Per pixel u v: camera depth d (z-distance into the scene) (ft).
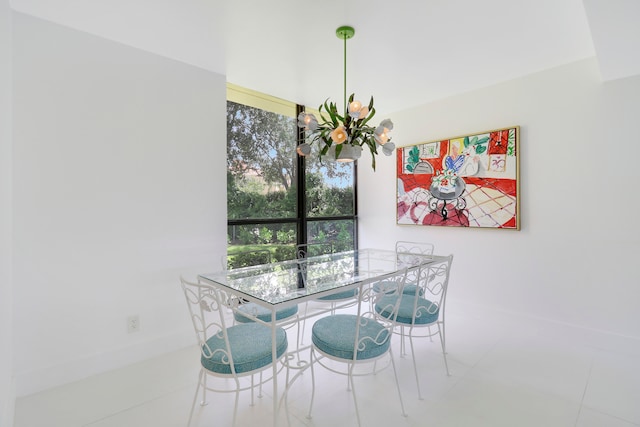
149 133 7.56
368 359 5.16
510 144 9.25
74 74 6.55
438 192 10.88
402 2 5.78
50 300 6.30
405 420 5.41
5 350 5.06
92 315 6.79
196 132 8.36
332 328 5.73
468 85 9.70
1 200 4.86
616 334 7.76
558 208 8.57
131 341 7.31
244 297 5.25
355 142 6.31
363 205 13.37
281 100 11.05
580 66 8.14
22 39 5.99
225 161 8.96
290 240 11.33
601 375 6.72
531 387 6.33
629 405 5.71
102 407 5.73
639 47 6.19
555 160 8.59
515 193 9.17
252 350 4.98
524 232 9.18
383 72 8.78
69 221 6.50
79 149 6.61
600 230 7.96
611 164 7.77
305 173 11.78
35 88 6.11
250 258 10.14
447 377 6.73
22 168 5.98
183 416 5.52
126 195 7.22
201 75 8.45
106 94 6.95
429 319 6.55
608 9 5.09
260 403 5.90
